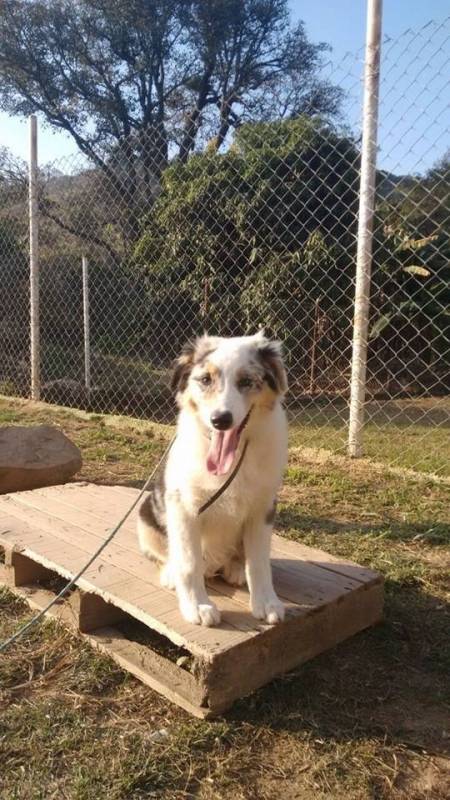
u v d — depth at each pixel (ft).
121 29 33.76
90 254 16.96
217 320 17.35
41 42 34.27
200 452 4.49
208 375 4.50
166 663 4.39
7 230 16.49
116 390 16.05
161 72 35.37
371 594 5.15
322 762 3.75
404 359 17.53
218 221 16.57
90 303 17.07
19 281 16.56
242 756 3.79
